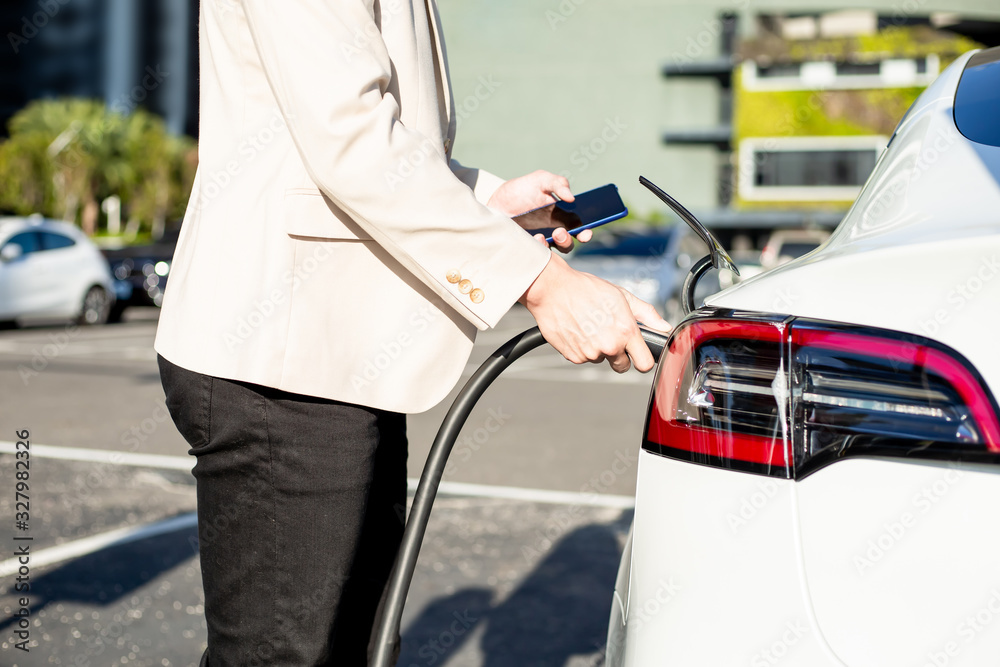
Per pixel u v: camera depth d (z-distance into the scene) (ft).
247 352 4.00
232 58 4.15
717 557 3.34
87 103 157.17
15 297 40.78
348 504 4.17
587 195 5.15
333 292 4.03
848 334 3.28
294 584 4.18
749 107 125.70
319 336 4.01
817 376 3.29
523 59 135.54
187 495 13.82
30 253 41.98
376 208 3.78
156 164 159.53
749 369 3.40
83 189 152.15
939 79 5.36
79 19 228.63
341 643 4.68
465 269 3.88
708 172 132.46
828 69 122.93
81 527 12.18
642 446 3.69
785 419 3.30
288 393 4.08
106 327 45.57
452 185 3.85
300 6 3.76
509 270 3.88
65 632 8.89
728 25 131.95
